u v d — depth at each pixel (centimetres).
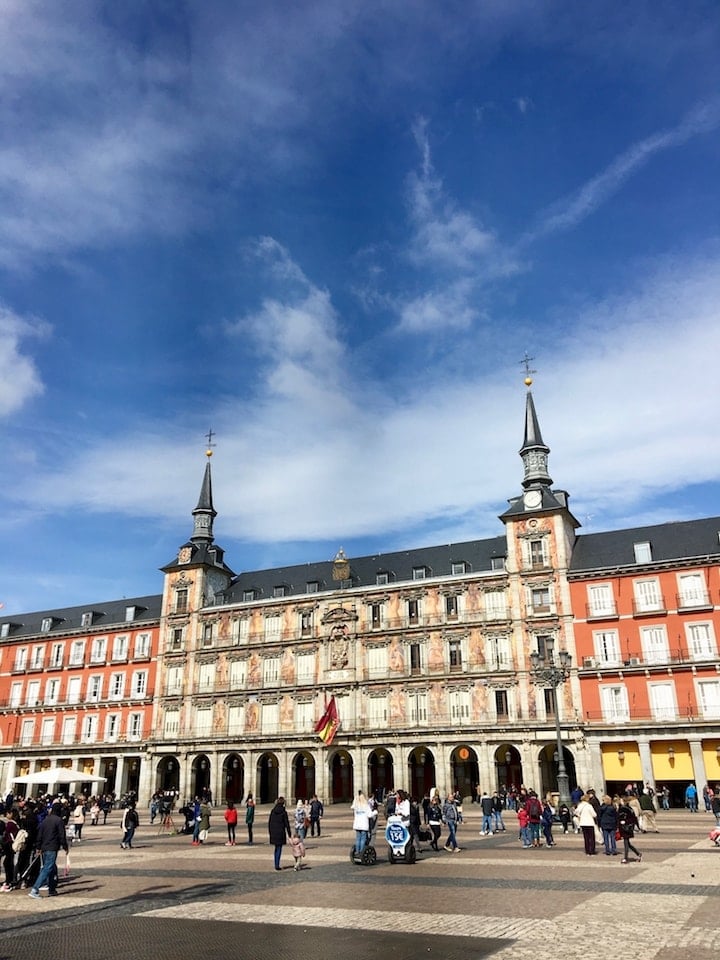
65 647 8606
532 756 6072
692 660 5791
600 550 6675
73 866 2631
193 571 8106
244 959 1257
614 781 5816
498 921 1530
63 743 8112
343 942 1372
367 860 2525
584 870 2275
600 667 6053
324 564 8119
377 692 6844
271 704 7238
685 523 6562
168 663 7856
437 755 6412
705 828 3794
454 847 2894
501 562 6869
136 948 1349
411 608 7006
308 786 7206
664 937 1351
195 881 2223
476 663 6569
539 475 7081
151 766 7531
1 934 1494
